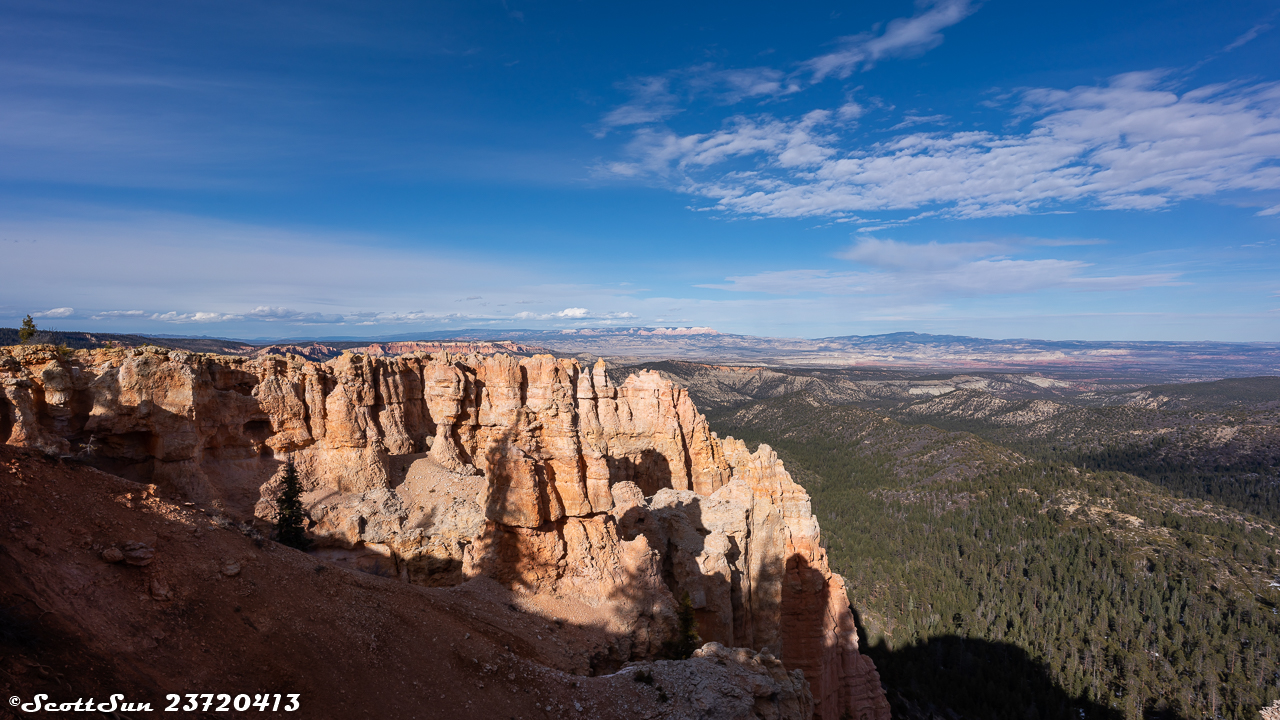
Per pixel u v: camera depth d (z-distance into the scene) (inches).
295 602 918.4
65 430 1656.0
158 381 1765.5
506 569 1419.8
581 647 1267.2
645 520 1785.2
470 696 930.1
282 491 1916.8
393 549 1935.3
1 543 695.1
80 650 632.4
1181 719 3885.3
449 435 2566.4
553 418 2650.1
